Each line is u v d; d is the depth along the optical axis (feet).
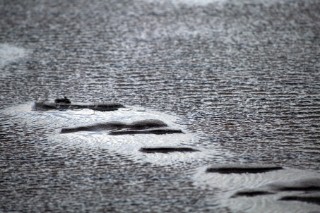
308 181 63.41
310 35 124.36
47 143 76.18
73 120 82.74
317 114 83.87
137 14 145.28
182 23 136.05
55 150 74.02
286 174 66.03
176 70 103.96
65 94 92.99
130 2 158.71
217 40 122.11
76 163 70.33
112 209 59.52
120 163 69.97
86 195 62.59
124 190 63.41
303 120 81.82
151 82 97.91
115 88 95.30
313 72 101.45
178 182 64.90
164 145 74.13
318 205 59.36
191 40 122.52
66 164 70.13
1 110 87.56
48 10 151.23
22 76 102.37
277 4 152.35
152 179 65.77
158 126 79.71
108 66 107.04
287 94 91.56
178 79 99.19
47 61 110.63
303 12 143.74
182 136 76.95
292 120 81.87
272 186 63.05
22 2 161.17
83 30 132.16
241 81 97.60
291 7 148.77
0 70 105.81
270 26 131.85
